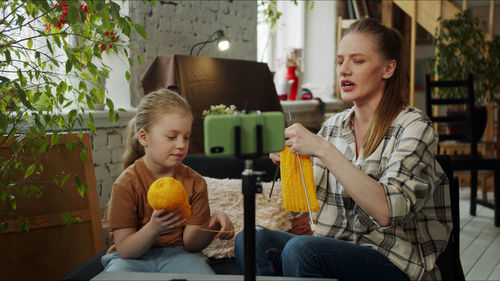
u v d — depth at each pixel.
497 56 4.46
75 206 1.96
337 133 1.54
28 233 1.90
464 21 4.54
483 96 4.58
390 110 1.37
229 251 1.83
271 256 1.42
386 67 1.39
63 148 1.94
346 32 1.43
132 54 2.96
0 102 1.60
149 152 1.51
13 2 1.60
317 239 1.28
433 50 5.84
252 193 0.88
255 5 4.00
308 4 5.02
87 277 1.50
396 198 1.18
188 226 1.52
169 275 1.05
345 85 1.42
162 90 1.57
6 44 1.62
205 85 2.89
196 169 2.08
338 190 1.43
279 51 4.92
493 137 4.80
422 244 1.32
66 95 2.50
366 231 1.34
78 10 1.53
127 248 1.38
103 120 2.68
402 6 5.02
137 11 2.98
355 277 1.26
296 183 1.36
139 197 1.50
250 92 3.22
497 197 3.56
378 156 1.35
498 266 2.76
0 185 1.67
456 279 1.47
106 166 2.77
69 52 1.60
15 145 1.62
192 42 3.40
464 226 3.58
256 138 0.88
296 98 4.48
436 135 1.33
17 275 1.89
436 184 1.35
